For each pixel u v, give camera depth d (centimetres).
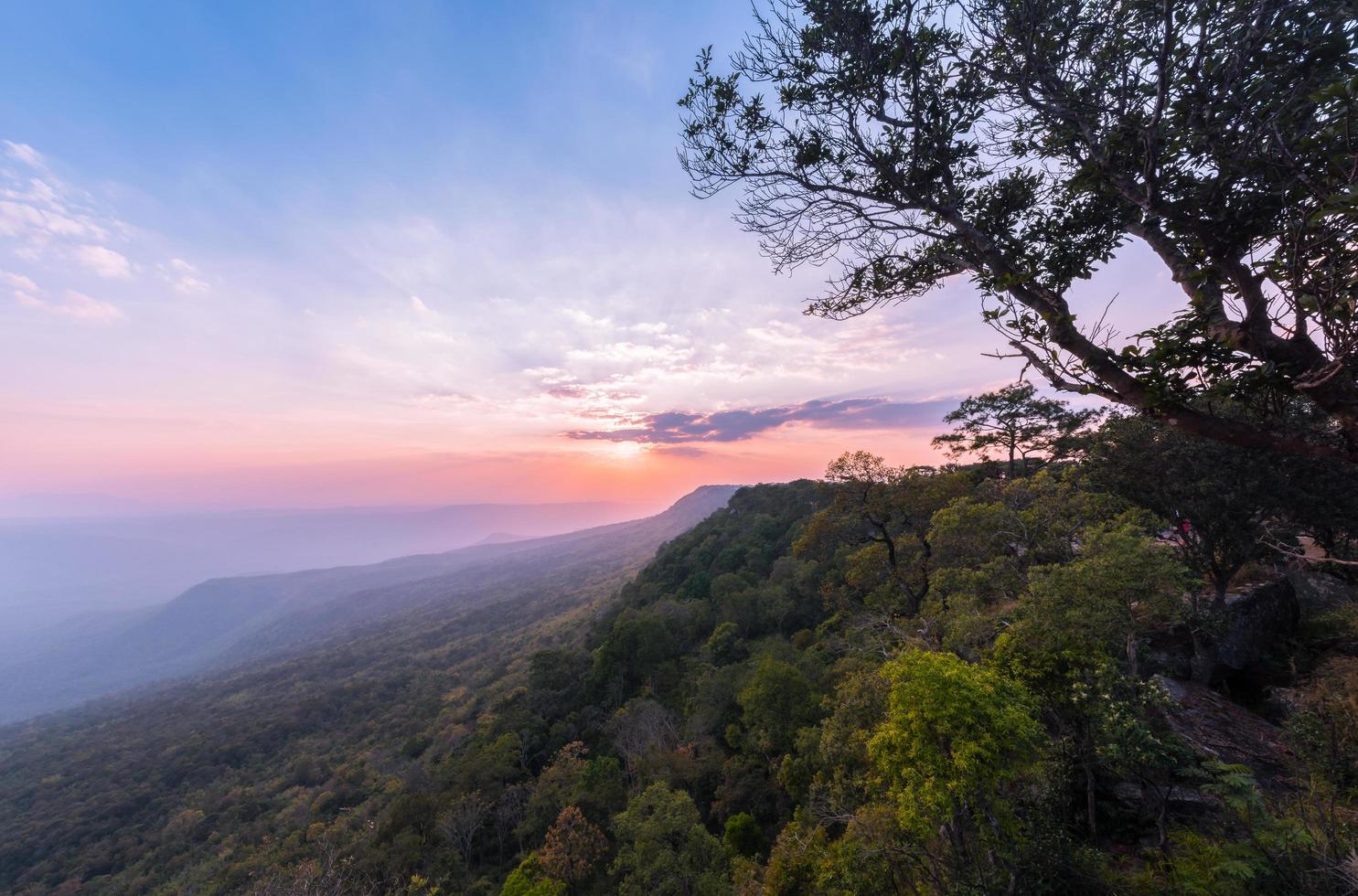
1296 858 727
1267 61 436
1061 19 519
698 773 2906
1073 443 2919
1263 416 453
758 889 1803
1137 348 443
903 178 629
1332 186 394
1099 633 1006
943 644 1591
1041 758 947
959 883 889
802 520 6662
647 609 6334
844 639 2838
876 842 1135
